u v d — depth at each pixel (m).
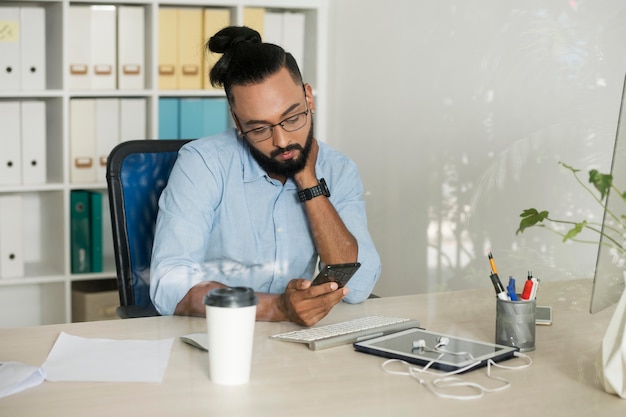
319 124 3.35
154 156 1.88
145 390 1.12
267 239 1.78
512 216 2.31
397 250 2.85
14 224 2.98
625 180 1.27
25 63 2.95
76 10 2.98
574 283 1.81
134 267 1.82
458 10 2.56
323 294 1.42
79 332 1.40
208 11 3.14
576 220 2.10
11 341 1.34
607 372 1.13
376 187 3.01
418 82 2.77
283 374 1.19
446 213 2.61
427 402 1.09
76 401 1.08
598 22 2.09
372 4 3.01
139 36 3.09
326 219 1.77
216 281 1.62
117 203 1.83
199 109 3.16
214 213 1.76
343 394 1.12
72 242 3.05
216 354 1.15
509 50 2.36
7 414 1.04
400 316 1.53
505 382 1.17
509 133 2.36
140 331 1.41
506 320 1.32
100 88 3.05
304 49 3.38
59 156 3.03
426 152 2.72
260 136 1.72
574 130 2.15
